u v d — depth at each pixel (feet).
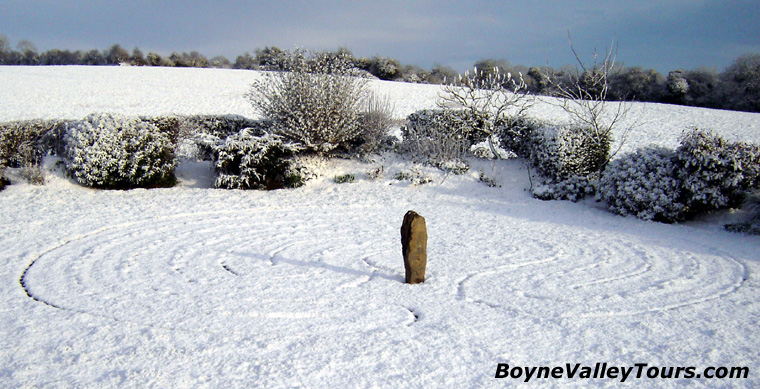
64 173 40.24
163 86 110.42
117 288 19.99
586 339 15.85
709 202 32.30
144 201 36.47
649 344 15.57
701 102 132.77
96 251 25.12
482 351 14.87
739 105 124.88
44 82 108.58
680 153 33.42
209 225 30.68
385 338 15.62
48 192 37.50
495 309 18.19
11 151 41.09
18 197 35.96
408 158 46.06
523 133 44.68
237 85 115.55
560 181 40.14
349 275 21.88
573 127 41.47
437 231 30.17
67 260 23.63
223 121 49.65
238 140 41.01
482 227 31.35
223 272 22.15
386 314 17.54
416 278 20.77
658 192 33.32
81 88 102.12
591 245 27.68
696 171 32.58
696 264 24.52
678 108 106.11
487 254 25.44
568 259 24.90
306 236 28.50
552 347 15.28
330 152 45.70
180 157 45.98
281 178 42.27
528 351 14.97
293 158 43.14
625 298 19.57
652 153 35.40
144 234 28.43
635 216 34.53
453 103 49.78
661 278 22.24
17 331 15.97
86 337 15.55
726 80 133.80
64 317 17.10
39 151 42.06
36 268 22.47
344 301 18.75
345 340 15.46
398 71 175.11
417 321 17.02
